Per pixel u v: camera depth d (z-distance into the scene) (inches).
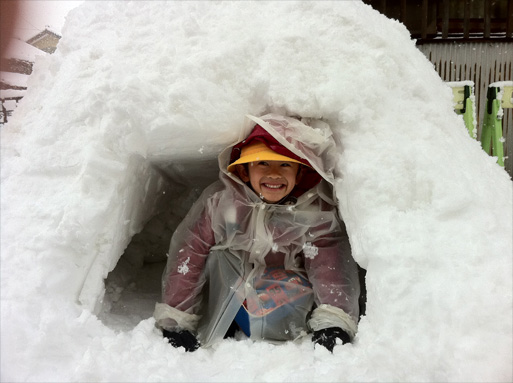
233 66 70.1
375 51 72.6
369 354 54.0
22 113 82.7
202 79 68.3
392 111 69.3
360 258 62.8
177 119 66.0
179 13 76.5
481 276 54.9
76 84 74.1
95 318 59.5
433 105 71.7
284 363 60.1
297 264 76.2
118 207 67.9
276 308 71.7
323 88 68.1
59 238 62.2
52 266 61.5
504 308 52.0
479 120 179.5
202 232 75.1
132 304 82.7
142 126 66.5
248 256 75.7
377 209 62.4
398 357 52.6
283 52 70.3
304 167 73.5
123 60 72.4
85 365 52.5
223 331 71.0
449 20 192.5
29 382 52.5
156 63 69.7
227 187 74.1
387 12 190.7
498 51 179.6
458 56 180.7
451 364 50.1
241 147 72.1
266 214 73.1
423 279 56.3
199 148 72.7
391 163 64.4
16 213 66.0
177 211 101.2
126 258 97.0
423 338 53.1
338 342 62.5
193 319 72.9
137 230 83.4
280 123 68.3
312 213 72.4
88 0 89.0
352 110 67.4
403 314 55.0
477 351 49.7
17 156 74.8
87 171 65.5
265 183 71.0
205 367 60.2
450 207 60.6
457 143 70.7
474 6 190.5
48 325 55.9
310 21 74.2
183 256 74.9
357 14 75.7
